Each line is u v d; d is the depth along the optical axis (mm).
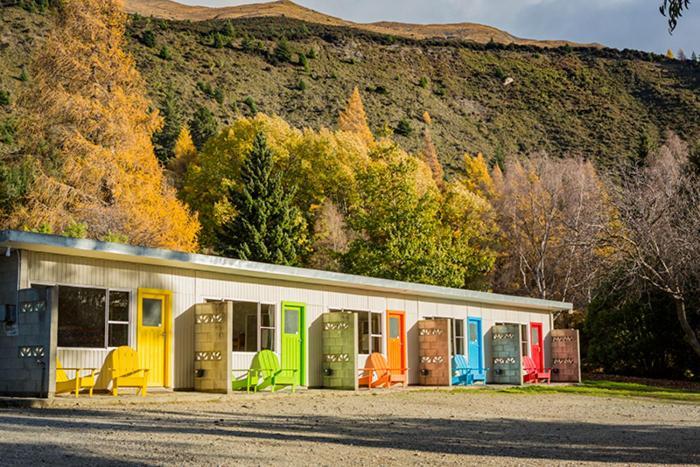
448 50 133000
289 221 45250
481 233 49750
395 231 34875
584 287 41250
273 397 17297
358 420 13289
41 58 39562
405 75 119812
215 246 48000
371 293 22969
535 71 129000
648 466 8938
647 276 30844
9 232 13734
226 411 13805
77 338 15555
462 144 97250
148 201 39125
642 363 31766
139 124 41344
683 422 14828
